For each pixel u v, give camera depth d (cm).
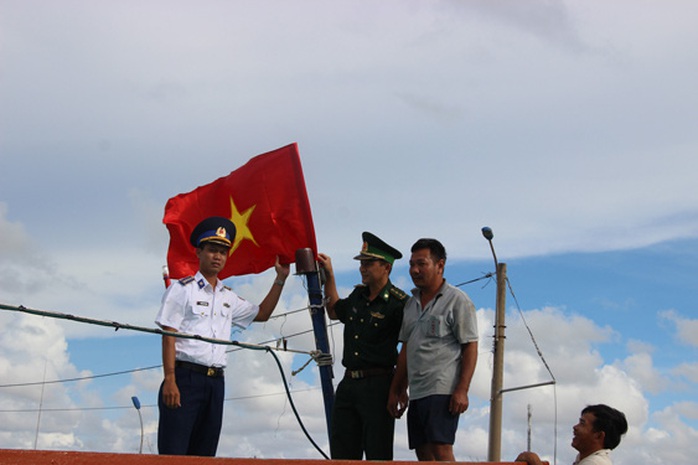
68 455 414
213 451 667
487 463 565
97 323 564
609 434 656
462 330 670
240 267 896
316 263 852
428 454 661
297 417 709
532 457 588
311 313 838
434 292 691
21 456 403
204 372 660
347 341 732
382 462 504
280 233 891
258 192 904
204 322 670
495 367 1950
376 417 704
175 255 897
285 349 704
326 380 802
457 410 655
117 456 427
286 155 910
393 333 719
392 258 728
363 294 738
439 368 670
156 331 600
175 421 643
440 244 700
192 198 912
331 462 483
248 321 731
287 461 470
